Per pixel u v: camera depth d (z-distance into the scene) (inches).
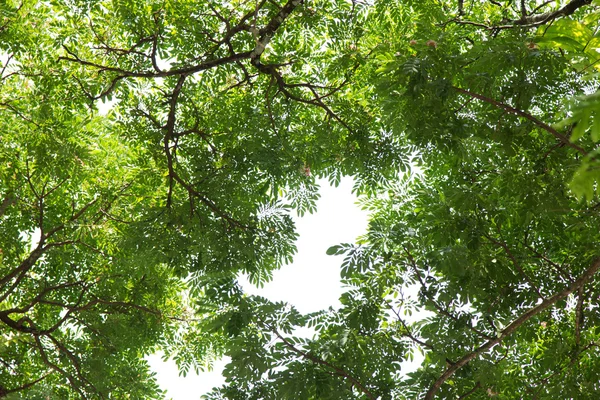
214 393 327.3
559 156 321.4
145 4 438.0
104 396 453.1
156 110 470.9
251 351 323.0
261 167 443.5
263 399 325.4
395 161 445.1
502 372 361.4
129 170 508.7
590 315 373.1
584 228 355.3
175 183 475.5
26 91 460.4
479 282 363.9
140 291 504.4
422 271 362.3
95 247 508.4
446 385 363.6
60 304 447.8
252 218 448.1
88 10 426.0
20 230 499.8
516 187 328.5
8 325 438.9
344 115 466.0
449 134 298.5
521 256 377.1
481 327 366.9
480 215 358.3
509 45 276.2
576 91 334.6
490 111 297.6
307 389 322.3
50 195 501.0
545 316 384.5
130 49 437.7
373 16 449.1
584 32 198.5
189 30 434.0
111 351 464.8
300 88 481.4
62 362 466.3
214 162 462.9
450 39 323.0
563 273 369.7
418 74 269.9
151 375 490.3
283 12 405.4
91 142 493.0
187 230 444.1
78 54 444.5
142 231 438.0
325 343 331.6
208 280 342.0
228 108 468.4
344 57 426.6
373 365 343.9
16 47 436.5
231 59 423.5
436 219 349.7
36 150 424.2
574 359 365.1
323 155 467.2
